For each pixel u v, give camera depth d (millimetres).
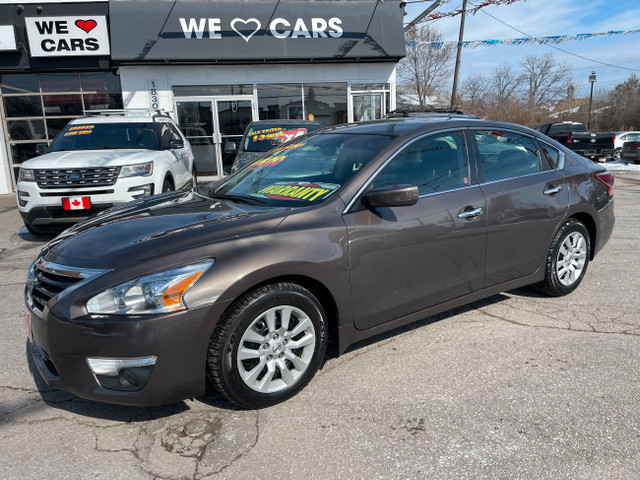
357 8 13352
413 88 32094
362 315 3172
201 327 2570
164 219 3143
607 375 3176
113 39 12266
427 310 3525
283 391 2912
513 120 46219
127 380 2547
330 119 14211
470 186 3668
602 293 4652
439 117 4078
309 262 2855
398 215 3248
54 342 2572
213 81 13383
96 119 8539
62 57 12562
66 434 2699
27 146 13469
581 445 2510
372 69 14094
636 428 2635
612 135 19875
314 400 2973
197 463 2441
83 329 2490
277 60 13109
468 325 3998
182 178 8789
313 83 13898
